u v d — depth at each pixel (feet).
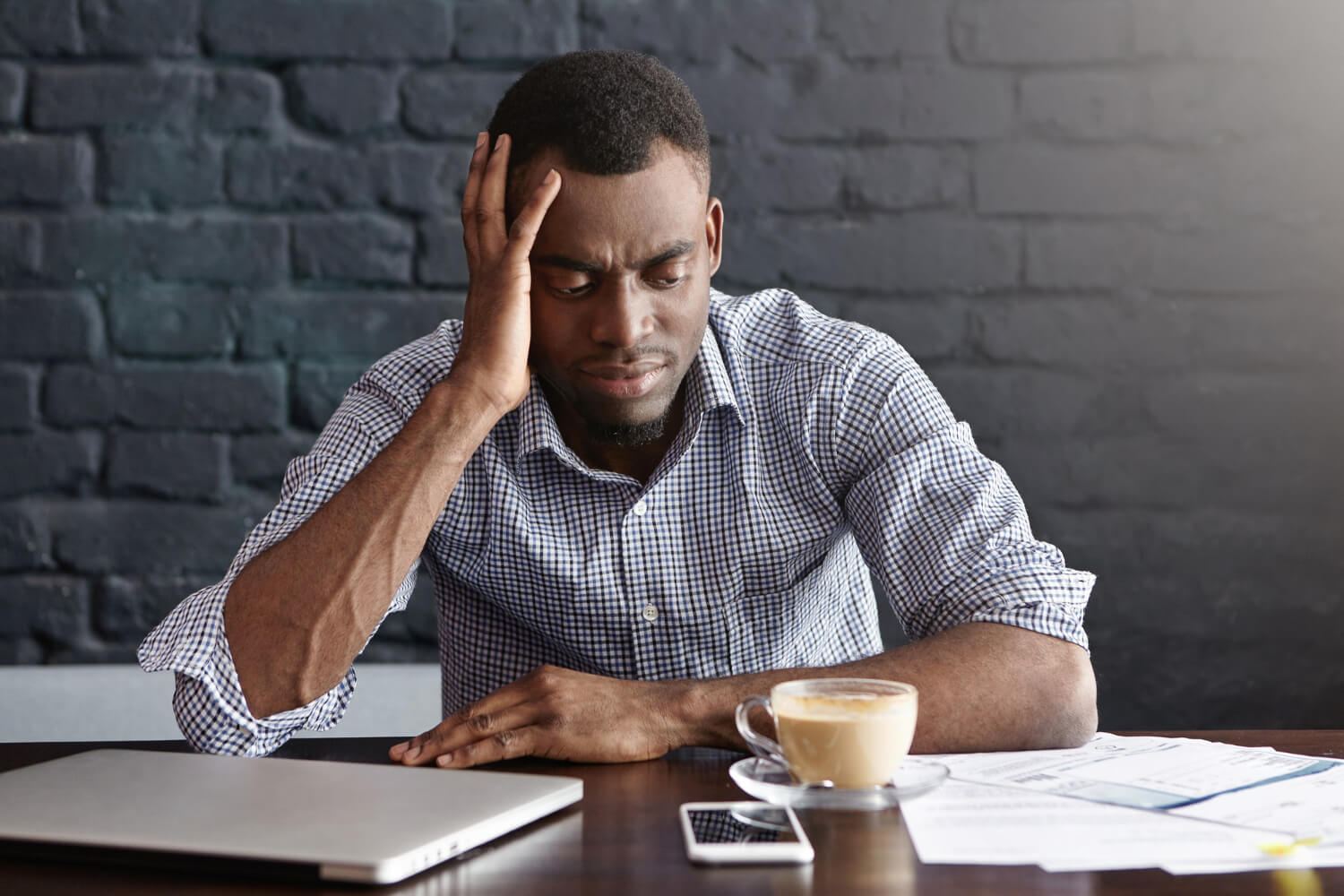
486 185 3.67
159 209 5.66
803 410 4.03
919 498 3.84
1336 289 5.82
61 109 5.63
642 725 3.13
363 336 5.74
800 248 5.79
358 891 2.17
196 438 5.66
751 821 2.51
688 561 4.06
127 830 2.32
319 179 5.72
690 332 3.63
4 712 5.39
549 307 3.61
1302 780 2.78
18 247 5.61
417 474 3.45
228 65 5.70
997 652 3.28
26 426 5.60
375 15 5.71
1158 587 5.81
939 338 5.82
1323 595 5.81
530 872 2.27
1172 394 5.83
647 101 3.50
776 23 5.77
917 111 5.80
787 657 4.24
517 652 4.25
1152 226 5.82
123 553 5.63
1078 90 5.81
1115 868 2.25
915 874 2.23
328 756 3.25
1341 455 5.81
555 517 4.03
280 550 3.39
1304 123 5.81
